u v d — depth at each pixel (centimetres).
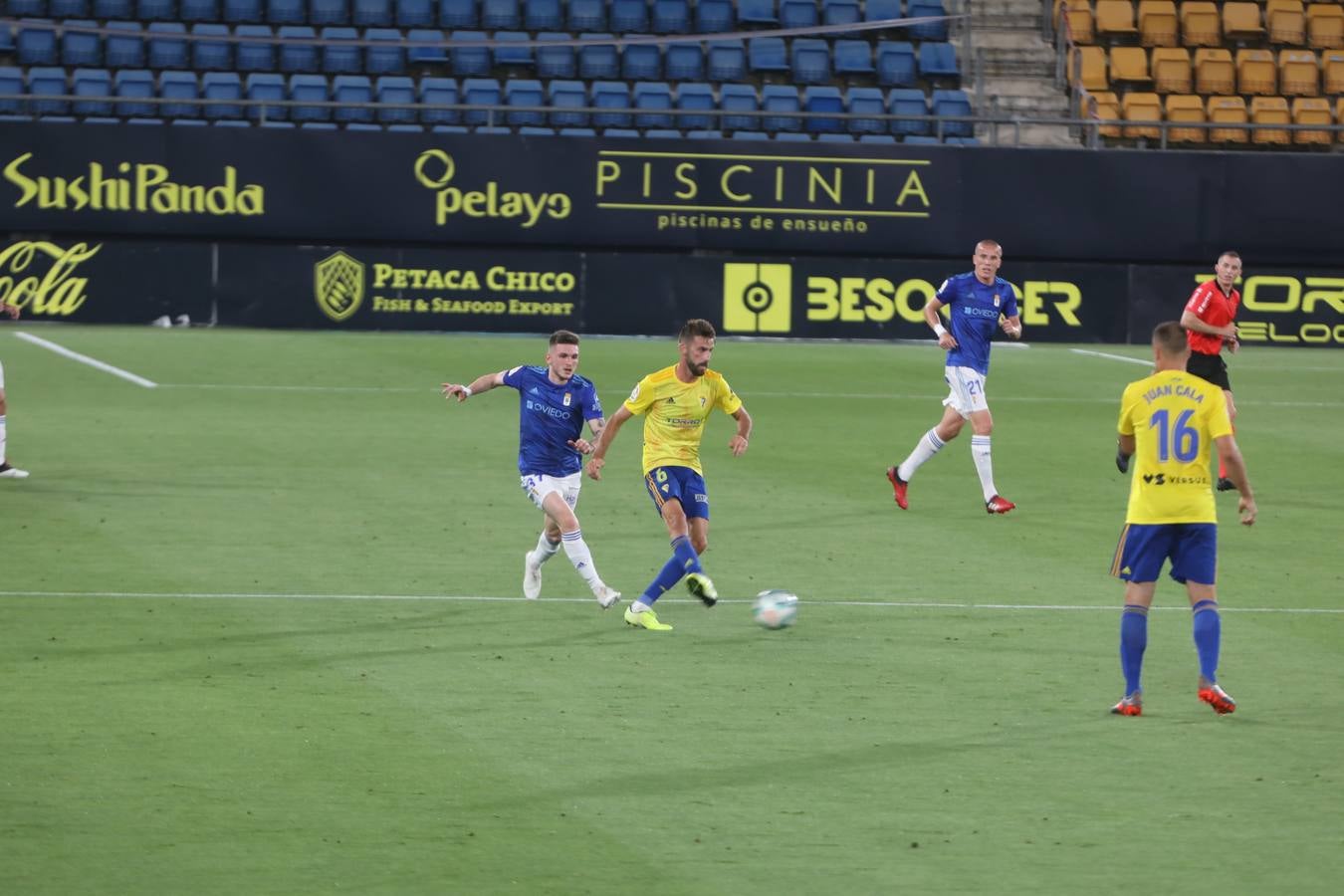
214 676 3628
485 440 7212
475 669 3738
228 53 12006
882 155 11006
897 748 3200
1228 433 3384
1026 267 11131
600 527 5462
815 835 2719
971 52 12619
